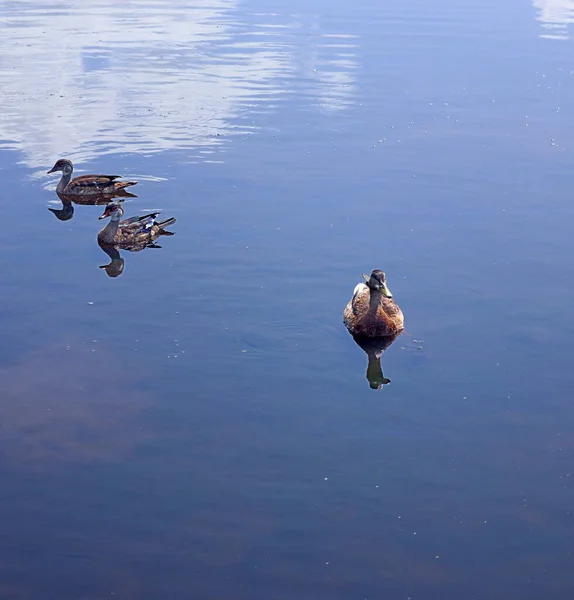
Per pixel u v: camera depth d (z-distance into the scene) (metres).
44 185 26.08
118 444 13.71
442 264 20.58
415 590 10.93
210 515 12.19
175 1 60.59
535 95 35.56
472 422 14.47
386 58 41.91
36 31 48.91
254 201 24.39
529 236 22.17
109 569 11.20
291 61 41.25
